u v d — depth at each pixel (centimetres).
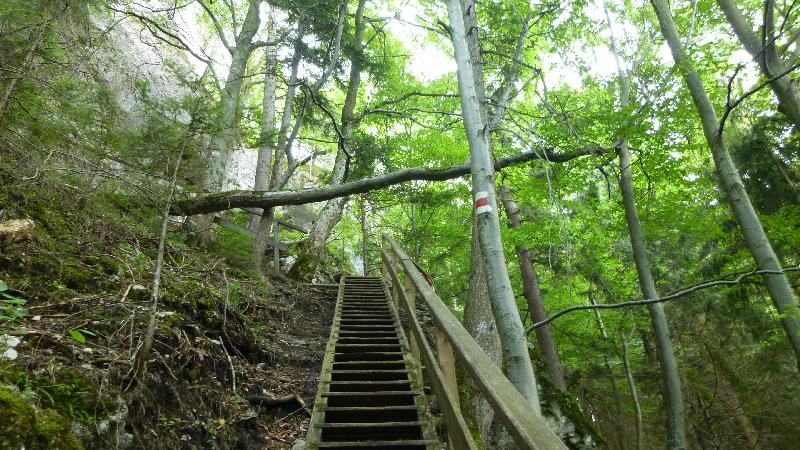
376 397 373
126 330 281
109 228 420
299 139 1241
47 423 175
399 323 584
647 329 1100
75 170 375
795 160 867
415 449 302
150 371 262
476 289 636
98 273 337
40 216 351
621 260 1084
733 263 865
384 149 1149
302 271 1055
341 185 895
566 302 1089
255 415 349
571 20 843
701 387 1066
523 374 303
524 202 920
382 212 1766
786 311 479
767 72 482
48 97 393
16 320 238
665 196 725
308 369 501
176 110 450
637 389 1160
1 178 338
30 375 196
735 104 498
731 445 1070
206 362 339
